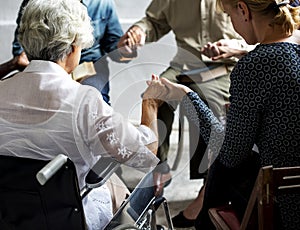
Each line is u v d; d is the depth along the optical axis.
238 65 1.49
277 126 1.49
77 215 1.36
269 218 1.43
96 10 2.61
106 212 1.62
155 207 1.65
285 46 1.47
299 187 1.42
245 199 1.64
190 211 2.21
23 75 1.45
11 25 3.17
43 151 1.42
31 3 1.44
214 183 1.69
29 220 1.42
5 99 1.43
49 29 1.41
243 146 1.53
